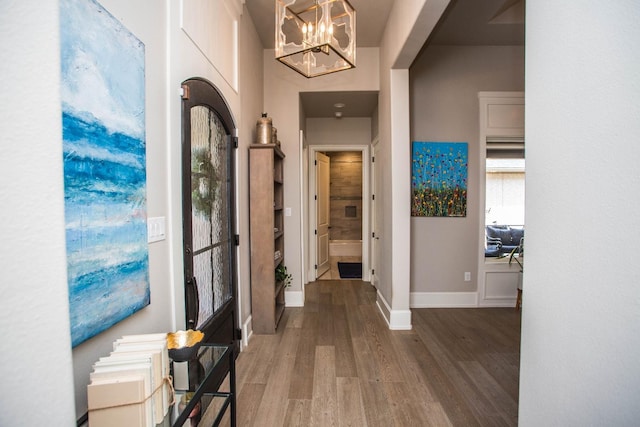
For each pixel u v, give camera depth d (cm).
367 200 493
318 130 493
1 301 48
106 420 82
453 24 316
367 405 185
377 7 289
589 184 67
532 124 86
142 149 122
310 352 255
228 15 235
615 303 61
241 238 269
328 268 584
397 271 302
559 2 75
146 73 129
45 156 54
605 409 64
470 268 371
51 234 54
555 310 78
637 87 56
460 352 254
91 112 94
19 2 51
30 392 51
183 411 99
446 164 366
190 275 159
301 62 257
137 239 118
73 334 87
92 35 94
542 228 83
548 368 81
